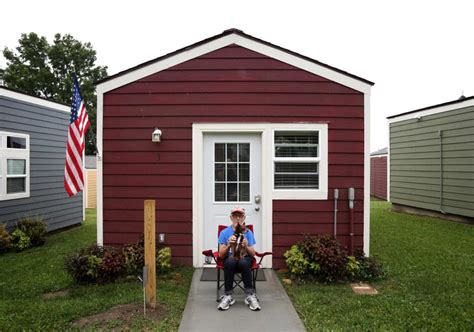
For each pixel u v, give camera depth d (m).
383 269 4.65
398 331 2.93
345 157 4.85
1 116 6.75
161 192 4.86
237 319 3.21
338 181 4.84
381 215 10.47
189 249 4.84
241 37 4.85
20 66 25.67
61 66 27.62
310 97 4.84
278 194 4.82
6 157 6.88
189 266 4.82
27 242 6.44
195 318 3.23
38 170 7.86
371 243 6.47
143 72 4.86
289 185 4.90
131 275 4.36
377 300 3.62
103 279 4.22
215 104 4.84
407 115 10.88
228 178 4.93
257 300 3.53
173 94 4.86
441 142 9.42
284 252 4.81
